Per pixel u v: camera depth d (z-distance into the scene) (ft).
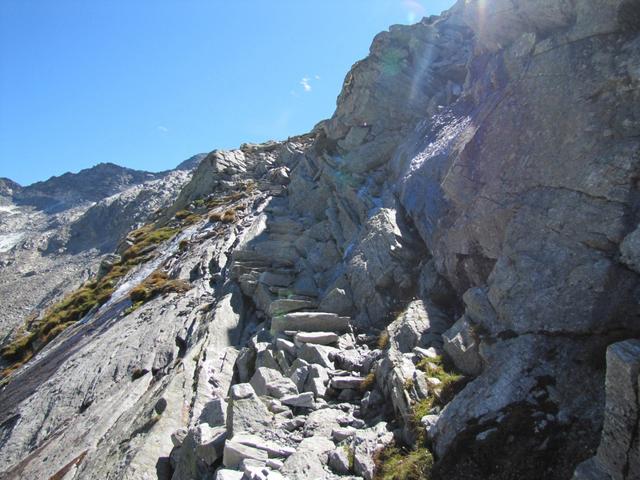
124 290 131.13
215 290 102.89
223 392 66.28
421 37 128.16
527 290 42.70
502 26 65.36
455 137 75.46
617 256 37.65
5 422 82.33
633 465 25.39
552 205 45.29
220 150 243.19
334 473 38.50
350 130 131.23
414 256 73.10
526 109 53.52
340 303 74.49
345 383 52.49
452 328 48.80
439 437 36.37
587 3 50.34
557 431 32.01
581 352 35.68
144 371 79.10
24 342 137.90
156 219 266.77
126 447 57.77
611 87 45.06
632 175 39.86
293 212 133.49
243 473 38.06
